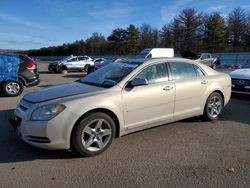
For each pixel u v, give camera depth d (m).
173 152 4.32
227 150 4.40
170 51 22.05
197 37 67.56
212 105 5.95
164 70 5.12
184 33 68.75
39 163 3.93
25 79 10.20
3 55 9.90
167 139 4.89
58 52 95.00
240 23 63.72
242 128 5.56
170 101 5.05
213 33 61.84
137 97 4.57
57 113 3.88
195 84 5.47
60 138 3.91
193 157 4.13
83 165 3.87
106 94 4.29
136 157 4.14
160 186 3.31
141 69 4.81
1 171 3.70
